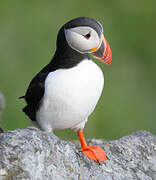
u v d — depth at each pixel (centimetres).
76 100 703
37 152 630
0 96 1080
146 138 786
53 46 1809
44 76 724
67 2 1998
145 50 1973
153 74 1877
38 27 1870
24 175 603
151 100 1755
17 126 1443
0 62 1678
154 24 2069
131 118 1644
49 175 624
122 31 2019
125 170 716
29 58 1736
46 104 717
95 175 683
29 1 1962
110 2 2073
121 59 1895
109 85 1712
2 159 608
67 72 704
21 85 1622
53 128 767
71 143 738
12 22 1870
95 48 716
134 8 2103
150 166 743
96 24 709
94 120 1552
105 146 754
